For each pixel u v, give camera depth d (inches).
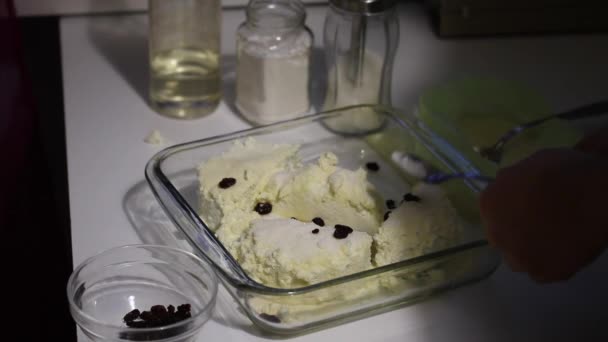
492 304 37.4
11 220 48.9
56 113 54.1
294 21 42.8
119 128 44.5
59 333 50.8
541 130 43.3
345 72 44.7
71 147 43.1
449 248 35.8
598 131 34.8
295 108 44.6
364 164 42.5
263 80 43.3
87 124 44.5
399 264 35.0
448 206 38.4
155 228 39.5
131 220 39.8
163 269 36.9
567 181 31.7
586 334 36.4
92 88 47.0
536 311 37.2
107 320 35.6
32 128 50.7
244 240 36.5
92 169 42.0
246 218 38.0
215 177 38.8
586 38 53.4
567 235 31.6
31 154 50.7
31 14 51.1
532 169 32.4
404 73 49.4
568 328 36.6
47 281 51.1
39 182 52.2
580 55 51.9
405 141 43.4
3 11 46.9
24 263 50.7
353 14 42.7
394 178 41.9
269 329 35.4
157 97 45.1
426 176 41.5
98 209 40.1
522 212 32.3
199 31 44.4
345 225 38.5
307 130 42.9
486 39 52.8
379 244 37.1
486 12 51.8
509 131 43.2
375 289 35.9
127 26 51.9
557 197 31.7
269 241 35.9
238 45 43.7
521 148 42.6
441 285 37.1
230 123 45.5
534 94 46.1
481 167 42.5
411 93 47.9
